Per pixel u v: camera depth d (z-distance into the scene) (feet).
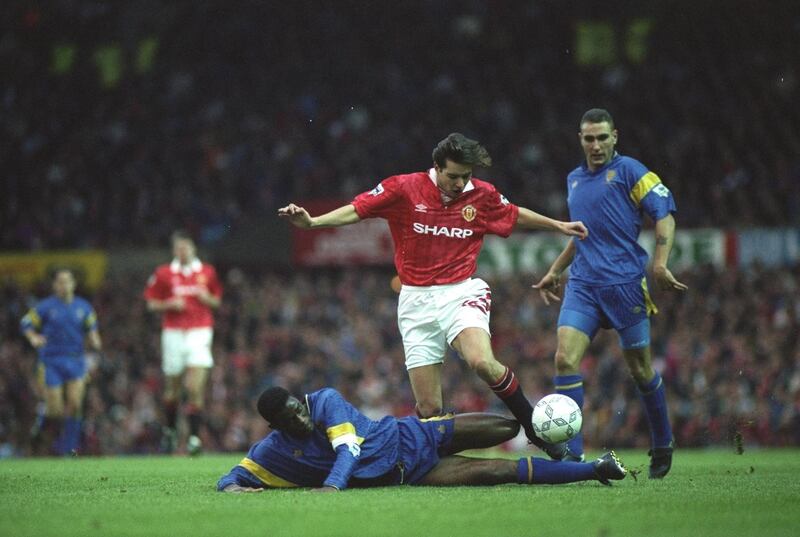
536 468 79.05
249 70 407.03
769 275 261.85
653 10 399.85
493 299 273.95
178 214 335.88
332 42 416.46
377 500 69.10
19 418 247.09
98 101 409.08
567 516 60.80
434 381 92.53
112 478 98.37
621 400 221.46
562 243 289.94
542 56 397.80
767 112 347.36
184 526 58.08
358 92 392.47
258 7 430.61
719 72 370.53
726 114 346.33
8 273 321.73
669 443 93.35
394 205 91.61
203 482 91.50
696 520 59.26
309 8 426.10
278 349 261.85
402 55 407.23
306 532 55.42
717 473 99.09
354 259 308.40
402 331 93.35
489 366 85.71
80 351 178.19
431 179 91.45
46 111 402.31
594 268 93.30
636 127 348.59
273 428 80.02
